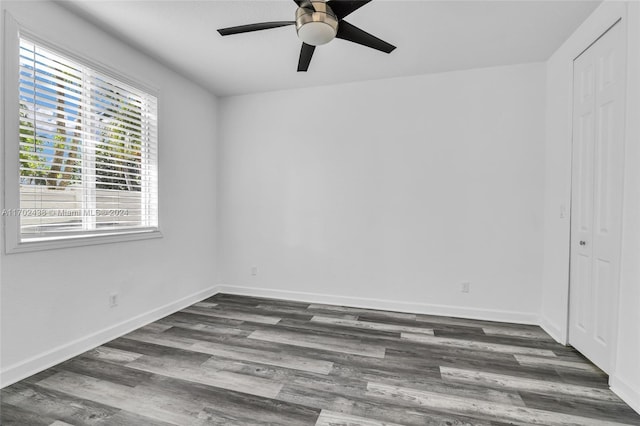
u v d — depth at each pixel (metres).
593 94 2.16
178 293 3.30
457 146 3.11
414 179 3.24
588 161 2.22
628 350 1.74
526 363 2.19
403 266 3.29
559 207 2.61
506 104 2.98
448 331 2.76
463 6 2.11
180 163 3.28
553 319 2.69
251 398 1.77
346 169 3.47
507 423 1.57
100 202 2.47
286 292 3.70
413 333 2.71
